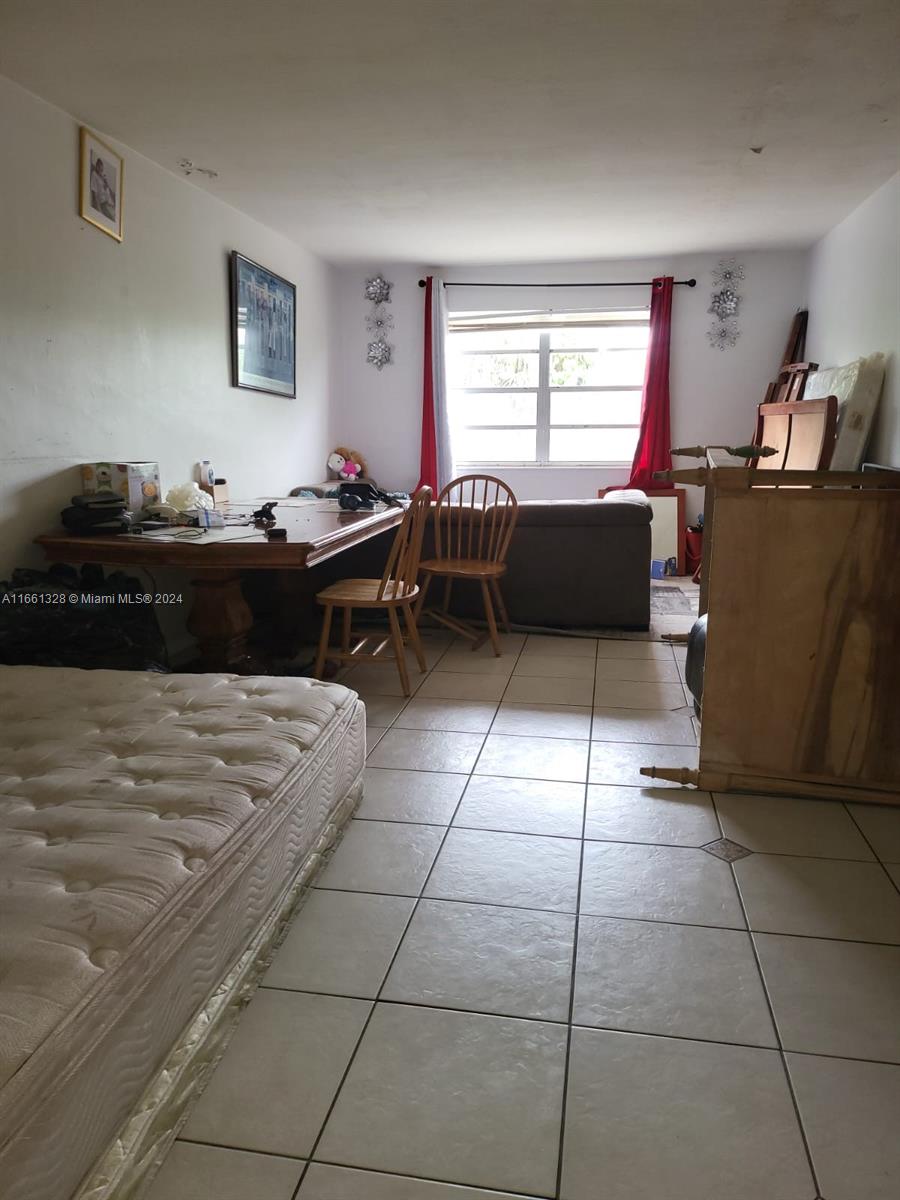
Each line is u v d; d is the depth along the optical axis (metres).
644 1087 1.33
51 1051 0.97
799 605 2.28
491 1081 1.34
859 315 4.66
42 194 2.93
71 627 2.64
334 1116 1.27
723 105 3.13
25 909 1.17
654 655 3.92
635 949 1.69
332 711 2.06
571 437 6.71
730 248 5.81
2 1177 0.87
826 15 2.44
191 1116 1.27
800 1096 1.31
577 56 2.70
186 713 1.96
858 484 2.22
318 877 1.95
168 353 3.83
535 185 4.16
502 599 4.38
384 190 4.21
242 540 2.77
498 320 6.60
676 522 6.25
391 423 6.61
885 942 1.71
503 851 2.09
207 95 2.96
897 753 2.31
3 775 1.63
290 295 5.36
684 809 2.32
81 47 2.58
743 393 6.20
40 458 2.96
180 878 1.30
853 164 3.88
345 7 2.36
